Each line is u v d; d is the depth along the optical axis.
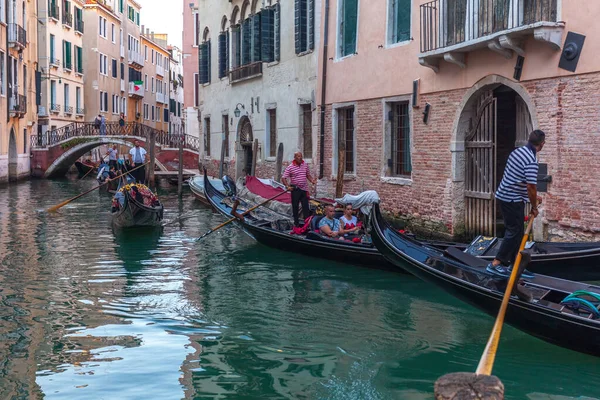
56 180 34.25
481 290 7.12
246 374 6.45
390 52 14.43
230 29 24.88
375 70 15.02
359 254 10.85
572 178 10.02
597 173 9.59
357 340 7.45
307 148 19.06
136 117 54.53
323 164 17.52
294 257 12.13
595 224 9.66
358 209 12.59
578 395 6.00
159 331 7.78
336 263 11.43
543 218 10.53
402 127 14.49
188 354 7.01
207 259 12.15
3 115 30.28
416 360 6.83
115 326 7.97
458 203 12.59
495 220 11.73
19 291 9.70
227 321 8.17
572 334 6.43
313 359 6.86
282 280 10.34
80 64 43.31
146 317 8.35
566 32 9.95
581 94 9.78
